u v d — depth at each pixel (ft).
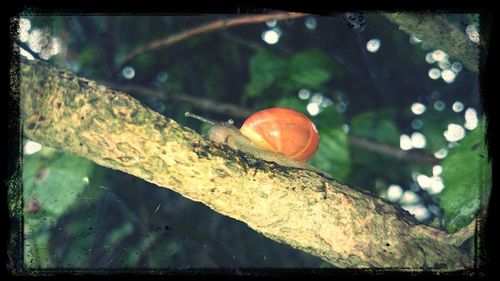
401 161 0.73
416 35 0.54
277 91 0.69
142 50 0.71
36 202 0.51
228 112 0.74
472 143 0.46
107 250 0.63
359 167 0.71
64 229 0.59
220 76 0.78
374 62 0.80
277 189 0.43
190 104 0.75
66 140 0.42
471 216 0.45
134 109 0.42
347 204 0.44
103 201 0.65
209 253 0.68
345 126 0.71
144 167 0.42
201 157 0.42
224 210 0.44
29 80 0.43
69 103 0.42
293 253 0.70
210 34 0.78
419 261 0.43
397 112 0.79
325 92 0.73
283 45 0.80
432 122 0.77
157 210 0.68
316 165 0.62
